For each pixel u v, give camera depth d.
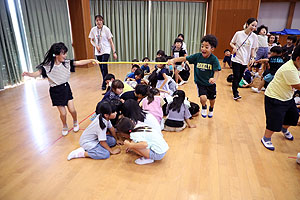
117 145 2.23
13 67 4.25
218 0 6.25
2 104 3.37
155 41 6.67
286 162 1.95
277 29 7.28
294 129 2.55
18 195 1.57
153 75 3.25
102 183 1.69
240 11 6.28
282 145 2.22
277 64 3.35
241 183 1.69
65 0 5.52
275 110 1.99
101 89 4.12
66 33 5.69
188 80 4.81
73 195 1.57
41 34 4.89
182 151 2.11
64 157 2.03
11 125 2.67
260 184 1.68
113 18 6.28
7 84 4.24
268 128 2.09
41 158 2.01
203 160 1.97
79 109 3.17
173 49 4.25
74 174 1.79
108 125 2.12
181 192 1.59
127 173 1.80
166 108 2.66
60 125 2.68
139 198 1.54
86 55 6.01
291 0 6.81
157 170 1.84
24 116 2.93
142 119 2.06
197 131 2.51
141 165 1.91
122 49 6.66
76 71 5.70
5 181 1.71
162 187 1.65
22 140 2.33
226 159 1.99
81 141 2.04
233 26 6.46
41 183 1.69
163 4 6.29
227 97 3.68
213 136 2.40
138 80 3.34
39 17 4.79
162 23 6.49
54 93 2.25
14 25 4.27
